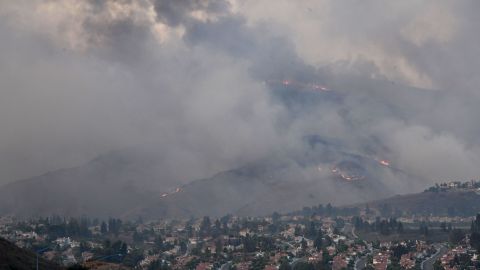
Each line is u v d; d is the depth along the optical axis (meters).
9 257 189.62
